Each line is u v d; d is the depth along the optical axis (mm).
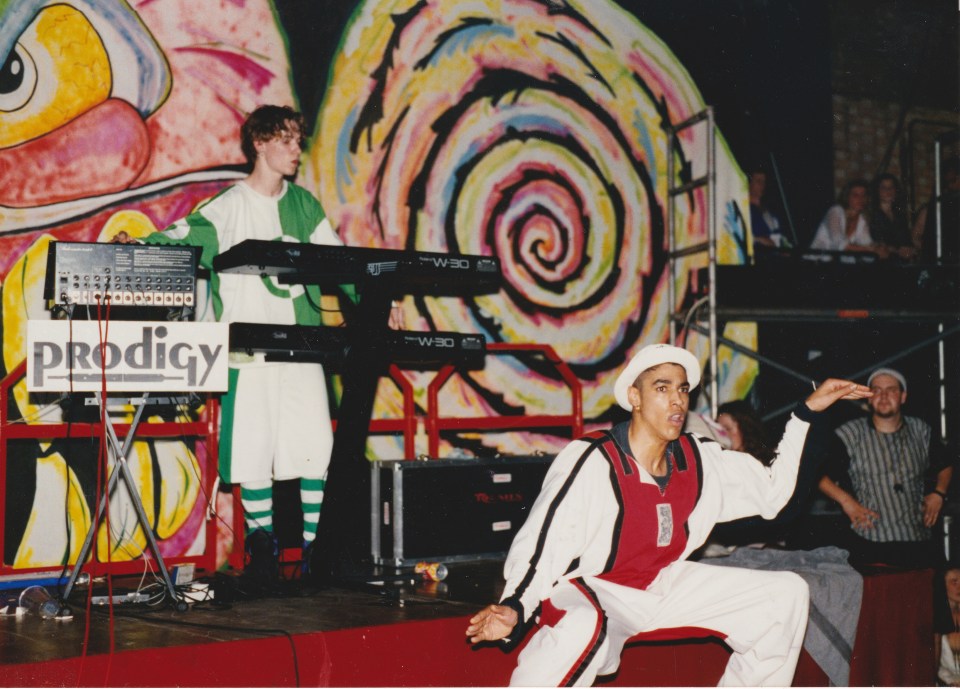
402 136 5824
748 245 6938
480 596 3902
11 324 4785
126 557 4977
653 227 6711
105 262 3494
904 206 7371
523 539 2877
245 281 4480
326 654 3189
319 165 5555
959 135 7434
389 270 3939
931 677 4305
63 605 3486
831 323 7000
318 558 4016
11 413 4762
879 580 4211
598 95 6535
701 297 6832
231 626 3281
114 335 3467
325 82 5594
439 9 5977
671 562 3098
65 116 4926
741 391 6793
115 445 3578
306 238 4816
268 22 5441
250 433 4363
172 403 3803
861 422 5746
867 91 7336
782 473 3105
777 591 3021
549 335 6297
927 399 7129
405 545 4492
